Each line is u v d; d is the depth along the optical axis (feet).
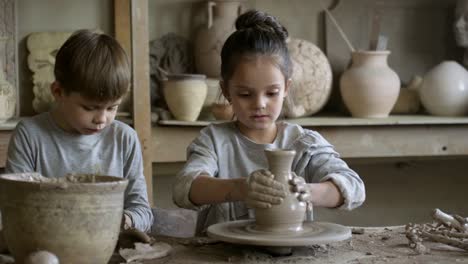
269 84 5.91
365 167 13.65
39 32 11.73
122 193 4.61
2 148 10.58
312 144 6.45
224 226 5.43
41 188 4.32
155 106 12.06
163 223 7.01
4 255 5.22
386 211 13.80
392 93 11.88
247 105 6.00
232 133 6.63
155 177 12.78
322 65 11.91
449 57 13.82
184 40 12.57
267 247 5.10
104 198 4.44
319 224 5.52
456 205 14.02
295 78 11.60
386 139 11.78
